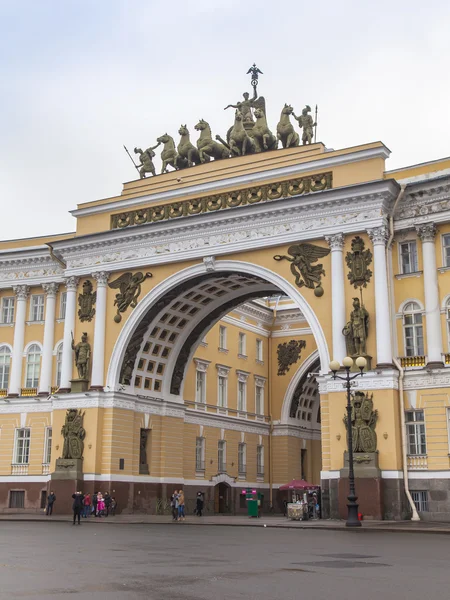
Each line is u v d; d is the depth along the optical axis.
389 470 32.34
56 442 41.59
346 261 35.62
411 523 29.69
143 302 41.34
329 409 34.22
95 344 41.91
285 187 38.00
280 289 39.00
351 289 35.19
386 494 32.22
